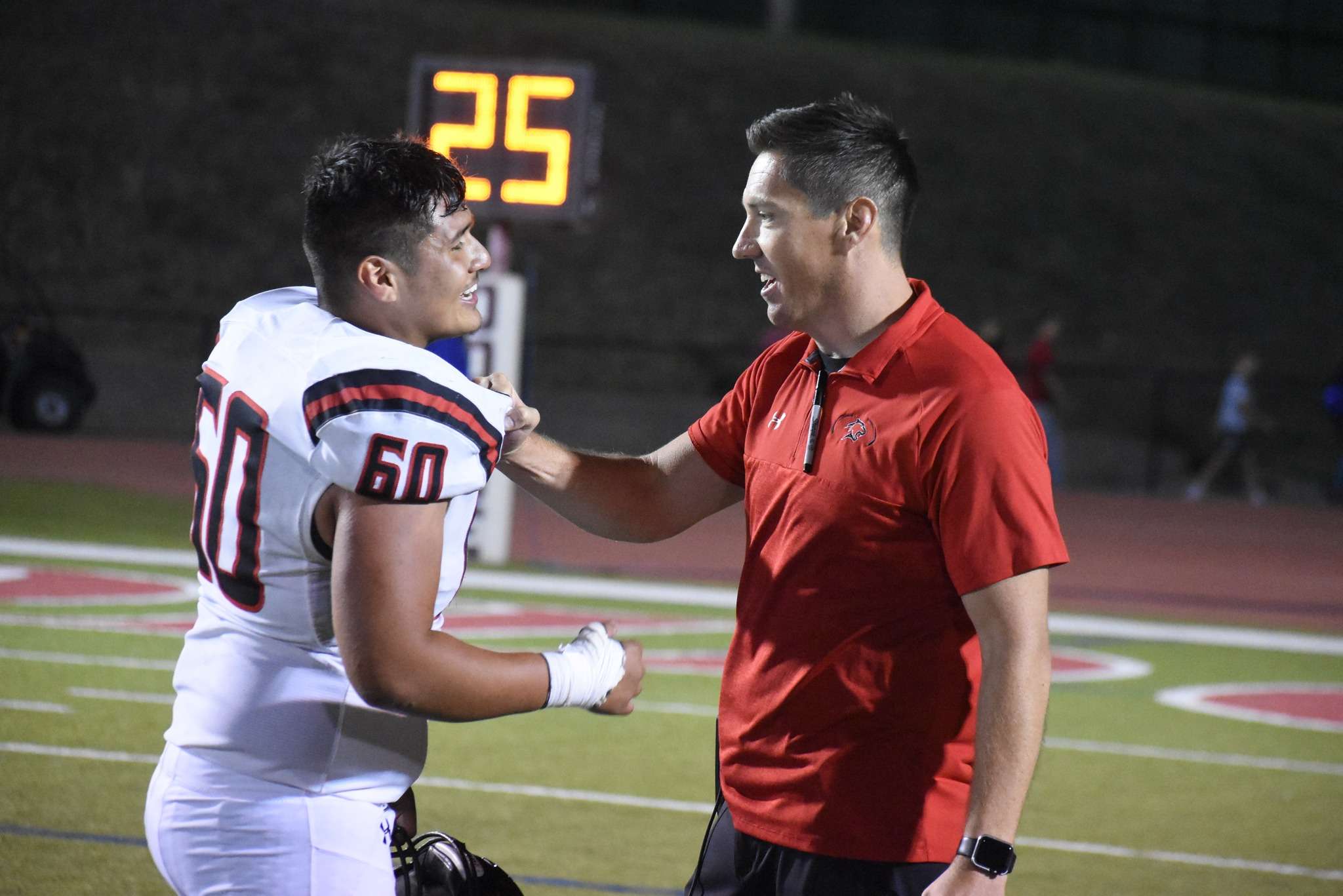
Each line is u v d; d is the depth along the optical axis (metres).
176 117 59.41
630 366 56.72
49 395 41.88
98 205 56.50
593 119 22.45
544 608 21.53
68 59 59.72
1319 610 26.39
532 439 6.48
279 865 4.92
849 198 5.59
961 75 70.75
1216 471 50.81
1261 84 85.12
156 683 15.58
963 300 61.03
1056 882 10.95
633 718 15.58
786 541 5.79
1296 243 68.31
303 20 63.53
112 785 11.95
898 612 5.60
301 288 5.46
